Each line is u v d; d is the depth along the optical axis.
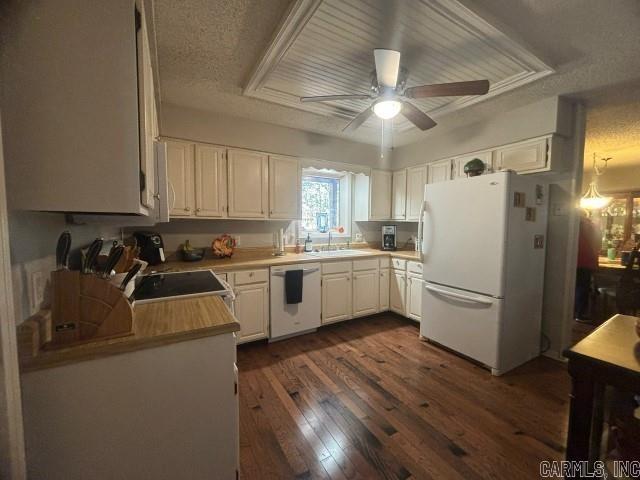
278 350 2.68
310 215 3.82
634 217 4.80
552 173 2.52
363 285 3.40
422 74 2.02
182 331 0.96
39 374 0.80
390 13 1.42
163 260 2.61
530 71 1.95
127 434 0.91
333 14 1.43
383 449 1.50
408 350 2.68
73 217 1.29
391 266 3.58
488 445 1.53
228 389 1.03
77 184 0.81
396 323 3.42
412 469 1.38
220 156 2.76
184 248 2.79
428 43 1.66
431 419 1.73
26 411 0.79
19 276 0.84
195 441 0.99
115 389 0.88
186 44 1.71
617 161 4.54
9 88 0.75
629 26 1.51
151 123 1.28
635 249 2.76
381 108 1.87
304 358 2.52
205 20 1.50
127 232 2.66
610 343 0.99
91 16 0.80
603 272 3.85
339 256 3.21
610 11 1.41
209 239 3.01
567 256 2.51
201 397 1.00
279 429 1.65
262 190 3.00
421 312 2.87
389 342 2.86
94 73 0.81
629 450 0.90
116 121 0.83
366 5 1.37
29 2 0.76
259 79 2.06
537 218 2.44
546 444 1.54
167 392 0.95
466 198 2.41
